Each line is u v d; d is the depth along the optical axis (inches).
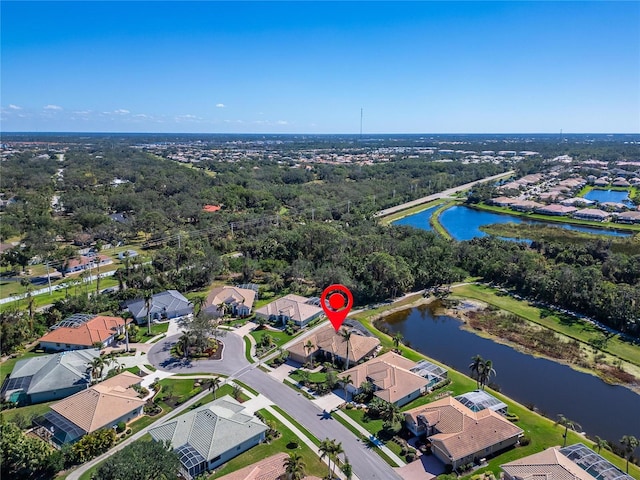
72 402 2741.1
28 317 3922.2
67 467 2351.1
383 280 4948.3
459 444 2369.6
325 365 3376.0
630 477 2102.6
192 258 5595.5
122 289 4849.9
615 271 5128.0
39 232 6678.2
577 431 2723.9
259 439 2564.0
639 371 3437.5
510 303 4783.5
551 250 6176.2
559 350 3779.5
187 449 2358.5
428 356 3737.7
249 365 3454.7
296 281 5211.6
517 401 3063.5
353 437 2603.3
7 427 2325.3
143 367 3415.4
